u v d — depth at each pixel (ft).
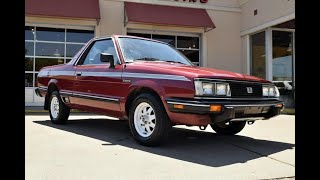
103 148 15.75
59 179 11.30
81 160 13.61
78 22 44.70
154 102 15.55
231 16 50.83
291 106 45.24
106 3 45.47
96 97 19.04
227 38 50.57
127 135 19.15
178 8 47.83
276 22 42.32
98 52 20.29
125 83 17.20
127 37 19.83
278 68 46.21
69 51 44.88
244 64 50.26
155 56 19.39
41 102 43.65
